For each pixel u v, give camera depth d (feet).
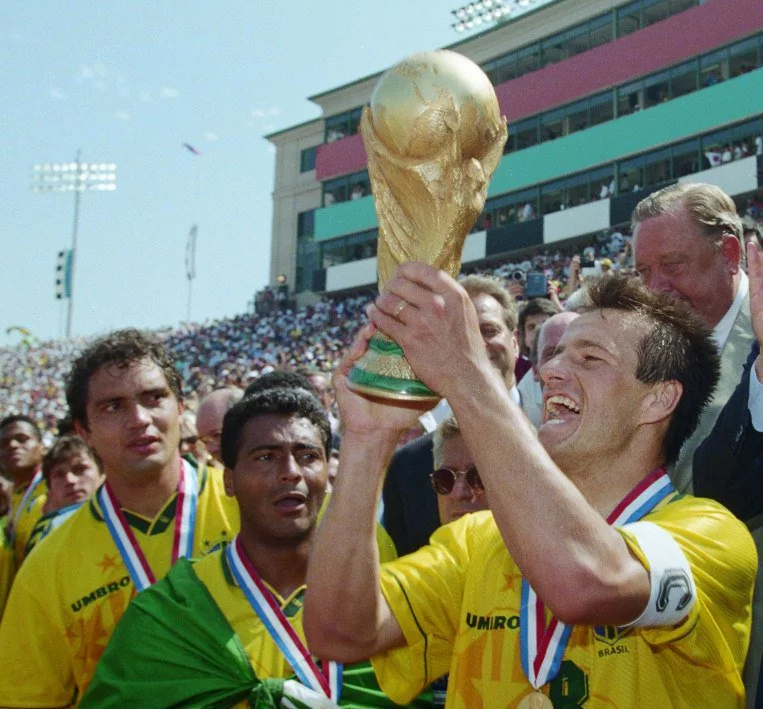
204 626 9.17
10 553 16.76
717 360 6.87
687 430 6.77
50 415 112.68
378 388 5.57
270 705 8.76
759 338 7.43
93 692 9.15
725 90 98.84
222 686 8.93
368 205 135.03
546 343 12.93
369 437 6.37
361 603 6.32
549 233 112.37
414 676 7.00
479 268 121.70
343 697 9.04
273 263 149.28
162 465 11.27
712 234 10.48
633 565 5.31
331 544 6.31
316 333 125.70
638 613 5.33
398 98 5.26
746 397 7.72
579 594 5.05
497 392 5.23
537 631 6.30
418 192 5.35
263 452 9.48
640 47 108.17
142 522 11.32
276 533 9.39
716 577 5.94
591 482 6.64
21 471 23.11
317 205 146.30
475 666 6.53
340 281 135.23
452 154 5.27
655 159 105.19
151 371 11.35
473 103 5.26
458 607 7.06
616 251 100.58
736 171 95.50
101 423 11.23
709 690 6.05
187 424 18.54
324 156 141.18
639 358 6.51
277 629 9.20
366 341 5.95
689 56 103.91
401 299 5.31
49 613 10.66
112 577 10.82
